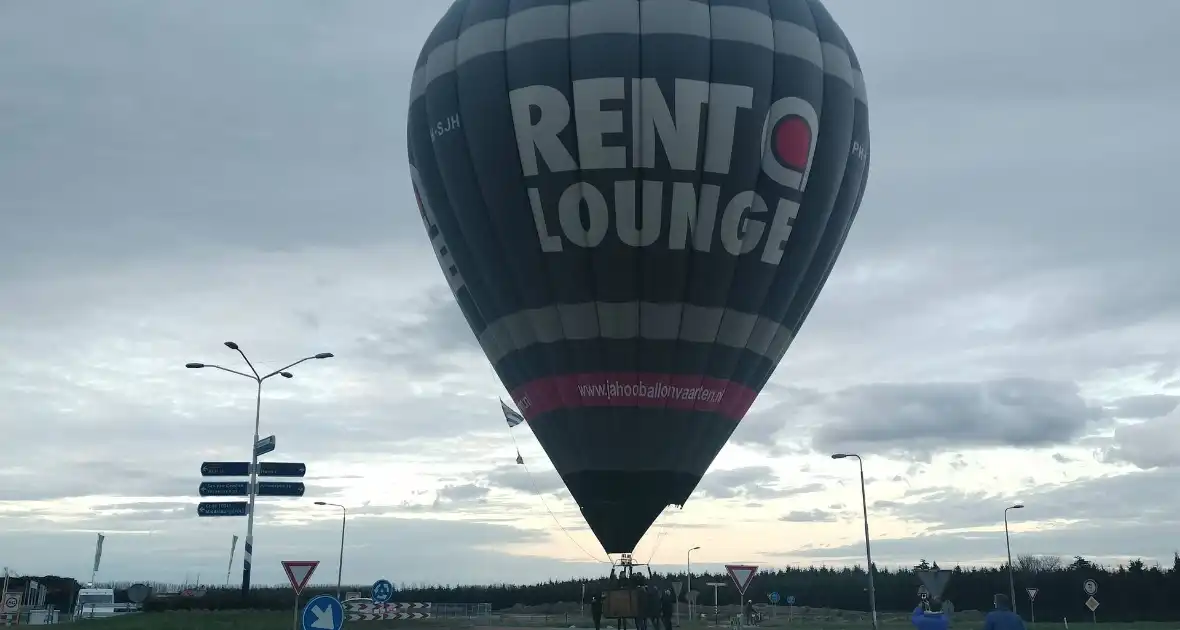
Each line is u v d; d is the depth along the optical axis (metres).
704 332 28.72
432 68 30.84
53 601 92.38
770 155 28.55
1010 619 15.09
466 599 83.69
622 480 28.78
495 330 30.44
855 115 31.33
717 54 28.27
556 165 27.91
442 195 30.44
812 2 31.70
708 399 29.20
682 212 27.70
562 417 29.23
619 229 27.70
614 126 27.53
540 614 68.38
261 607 52.56
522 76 28.45
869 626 52.94
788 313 30.31
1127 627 62.50
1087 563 95.50
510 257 29.08
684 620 55.38
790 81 29.06
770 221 28.72
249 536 40.66
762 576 100.62
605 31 28.08
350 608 44.91
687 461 29.27
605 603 28.89
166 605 51.53
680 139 27.55
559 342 28.98
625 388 28.62
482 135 28.86
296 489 41.25
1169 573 90.75
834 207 30.48
